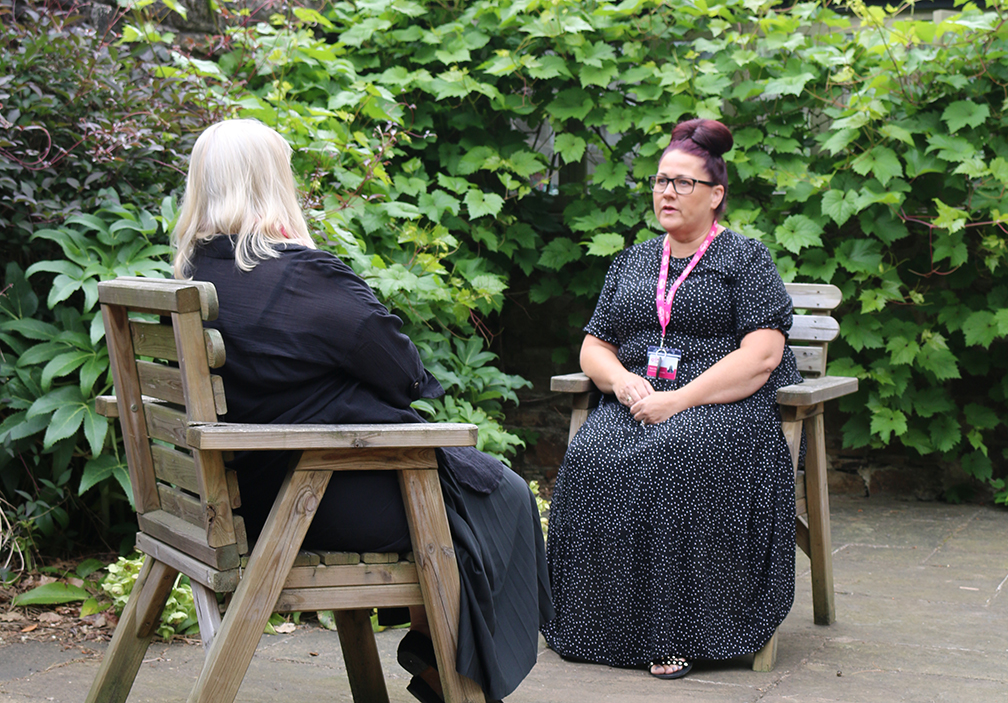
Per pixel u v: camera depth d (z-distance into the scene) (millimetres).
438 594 1724
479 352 4230
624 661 2639
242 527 1637
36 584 2959
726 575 2611
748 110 4691
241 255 1731
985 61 4340
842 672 2562
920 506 4602
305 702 2254
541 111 4891
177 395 1673
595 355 2980
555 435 5258
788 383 2865
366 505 1714
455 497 1837
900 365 4574
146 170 3443
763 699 2363
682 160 2854
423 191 4395
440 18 4875
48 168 3164
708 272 2844
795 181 4480
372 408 1751
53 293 2982
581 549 2697
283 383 1698
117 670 1901
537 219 5035
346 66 4320
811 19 4562
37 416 3045
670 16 4719
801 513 2916
